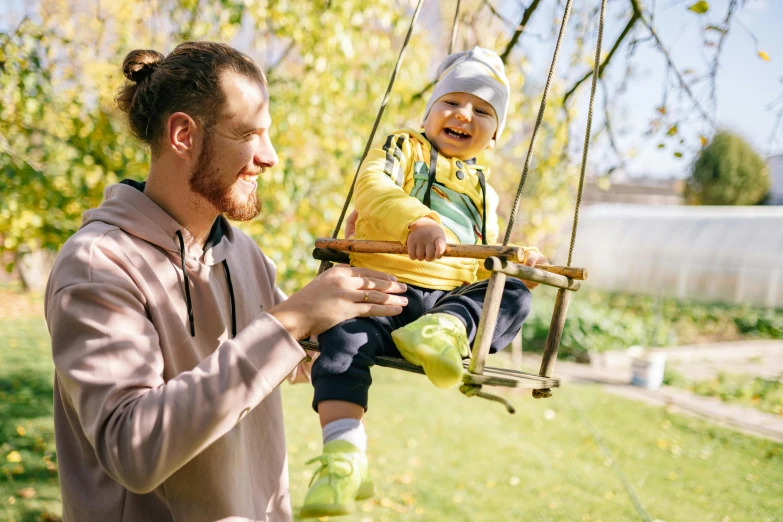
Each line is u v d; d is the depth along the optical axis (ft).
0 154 16.57
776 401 30.86
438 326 4.55
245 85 4.96
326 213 15.46
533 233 18.69
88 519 4.80
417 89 17.42
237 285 5.67
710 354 44.09
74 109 16.78
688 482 19.63
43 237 17.29
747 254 54.60
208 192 4.98
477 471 19.35
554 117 16.51
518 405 27.84
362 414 4.50
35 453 18.30
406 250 4.91
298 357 4.32
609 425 25.62
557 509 16.79
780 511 17.52
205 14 15.83
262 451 5.56
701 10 10.02
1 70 15.58
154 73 4.99
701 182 71.36
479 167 6.30
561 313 5.19
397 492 17.25
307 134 16.53
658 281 62.34
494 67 6.23
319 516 3.86
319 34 15.33
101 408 4.02
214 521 4.78
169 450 3.89
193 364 4.91
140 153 16.38
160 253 4.99
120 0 16.80
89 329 4.25
